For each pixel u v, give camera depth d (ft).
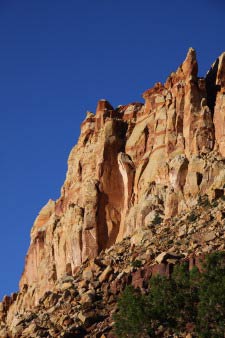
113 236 472.85
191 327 369.50
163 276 379.76
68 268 473.67
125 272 418.51
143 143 488.44
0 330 448.65
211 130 473.26
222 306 360.07
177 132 480.64
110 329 392.06
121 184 483.51
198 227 431.43
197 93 484.74
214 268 371.76
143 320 369.09
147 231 447.83
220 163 458.09
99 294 416.67
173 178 461.37
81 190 490.49
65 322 403.75
